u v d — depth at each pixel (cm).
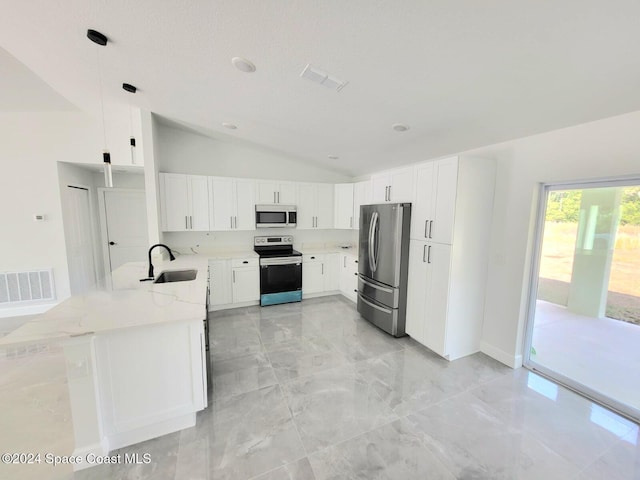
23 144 370
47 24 173
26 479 152
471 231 273
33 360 271
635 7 112
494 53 151
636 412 201
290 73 201
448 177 266
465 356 289
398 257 319
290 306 440
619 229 220
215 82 231
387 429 190
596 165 205
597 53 140
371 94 216
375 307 354
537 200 250
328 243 538
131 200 494
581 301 245
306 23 149
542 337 266
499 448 176
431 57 162
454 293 274
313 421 197
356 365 271
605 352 231
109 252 488
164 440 179
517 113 214
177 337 181
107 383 166
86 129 385
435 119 245
